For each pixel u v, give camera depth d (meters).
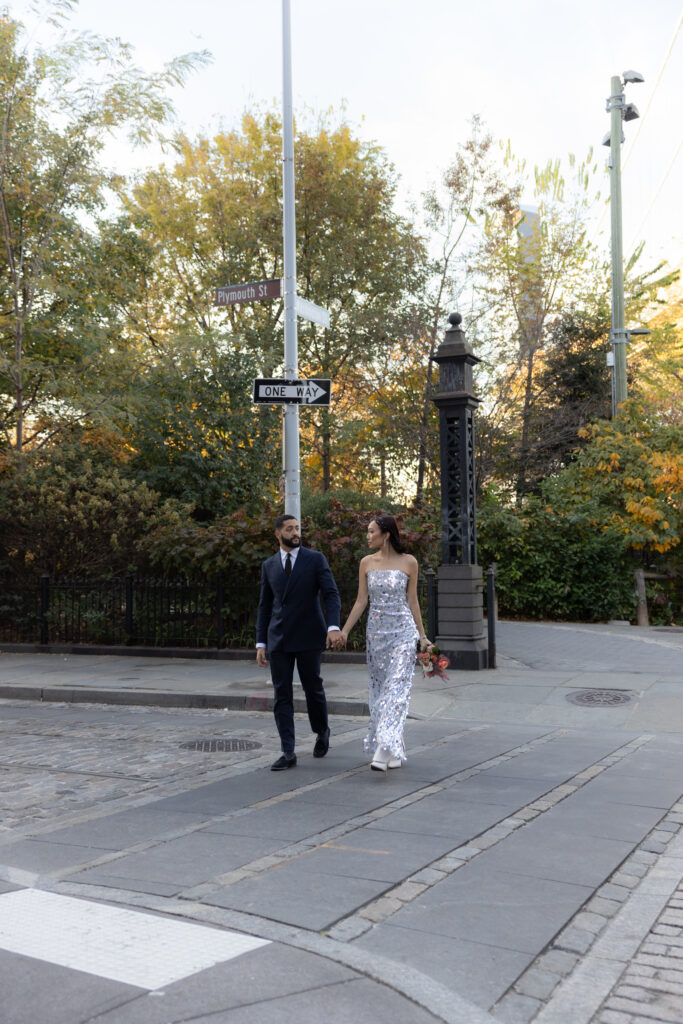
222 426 20.50
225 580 14.05
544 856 4.73
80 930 3.78
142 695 10.62
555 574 18.91
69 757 7.67
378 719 6.75
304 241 27.08
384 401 25.28
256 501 20.89
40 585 15.90
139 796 6.25
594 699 9.59
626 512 20.23
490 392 23.70
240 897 4.15
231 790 6.28
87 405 18.20
